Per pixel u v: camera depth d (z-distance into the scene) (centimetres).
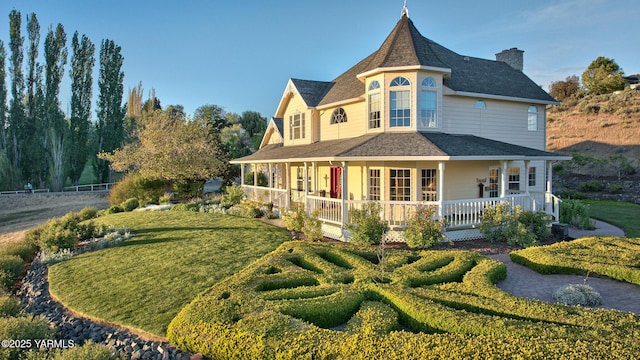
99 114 5009
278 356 541
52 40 4616
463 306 696
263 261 1006
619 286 883
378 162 1712
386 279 851
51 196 3822
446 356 498
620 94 4803
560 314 638
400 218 1628
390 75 1666
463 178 1750
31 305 902
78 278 1049
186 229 1631
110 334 723
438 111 1694
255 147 5100
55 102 4584
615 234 1557
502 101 1959
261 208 2055
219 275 1005
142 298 873
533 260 1018
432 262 976
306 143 2255
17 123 4422
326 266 953
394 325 636
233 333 604
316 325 682
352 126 1928
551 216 1511
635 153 3466
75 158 4762
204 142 3016
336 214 1482
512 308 668
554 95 6644
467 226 1391
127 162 2859
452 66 2003
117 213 2381
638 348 507
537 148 2098
